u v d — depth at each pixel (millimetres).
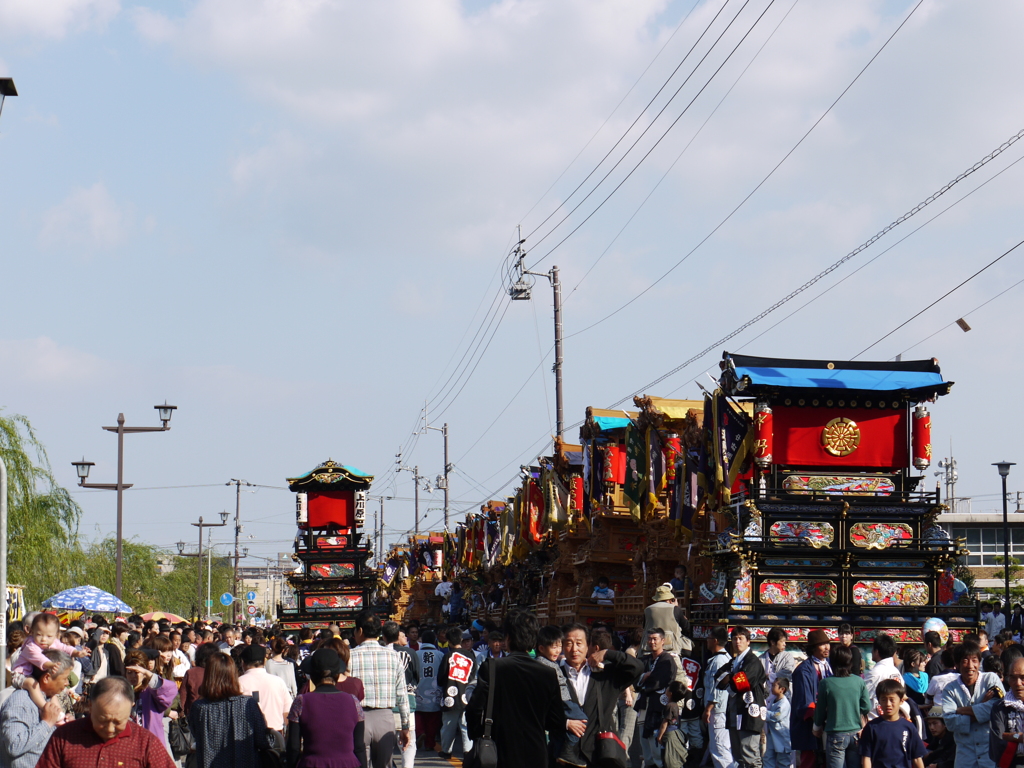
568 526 35500
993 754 11031
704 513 25344
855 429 22141
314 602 46062
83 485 37688
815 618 21094
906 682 15016
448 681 17578
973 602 21641
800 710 14375
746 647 15766
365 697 13094
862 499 21766
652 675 16016
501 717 9742
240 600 160875
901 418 22359
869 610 21391
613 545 33250
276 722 13000
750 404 23781
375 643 13453
